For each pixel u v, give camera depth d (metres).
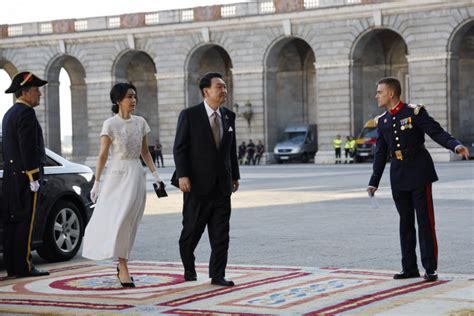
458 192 29.83
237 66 68.81
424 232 12.39
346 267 14.12
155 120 80.06
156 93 79.81
